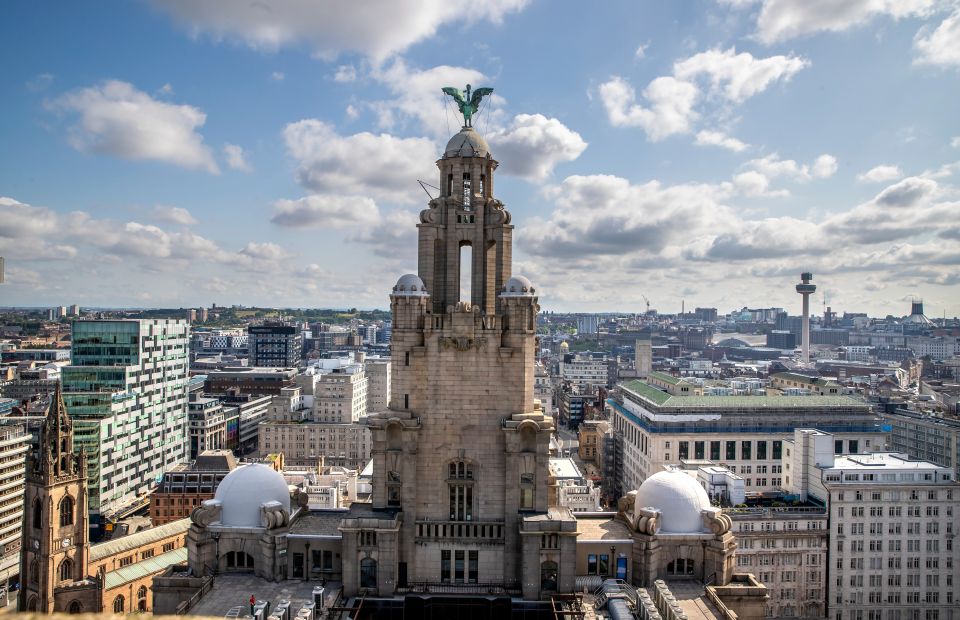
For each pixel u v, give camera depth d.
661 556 94.44
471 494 87.81
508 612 84.50
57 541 132.00
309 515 103.31
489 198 94.44
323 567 92.31
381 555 85.00
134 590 144.50
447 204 92.44
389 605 84.31
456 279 93.06
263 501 96.31
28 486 133.12
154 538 160.38
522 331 87.19
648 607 77.19
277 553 91.88
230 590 88.81
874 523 156.25
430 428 87.62
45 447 132.12
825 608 154.88
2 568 180.12
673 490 98.06
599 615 83.44
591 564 94.88
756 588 91.00
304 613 75.62
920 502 156.88
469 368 87.31
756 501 165.50
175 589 91.06
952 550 156.88
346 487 190.62
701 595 90.31
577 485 179.12
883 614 155.62
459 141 93.06
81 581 134.12
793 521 154.75
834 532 155.38
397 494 88.25
